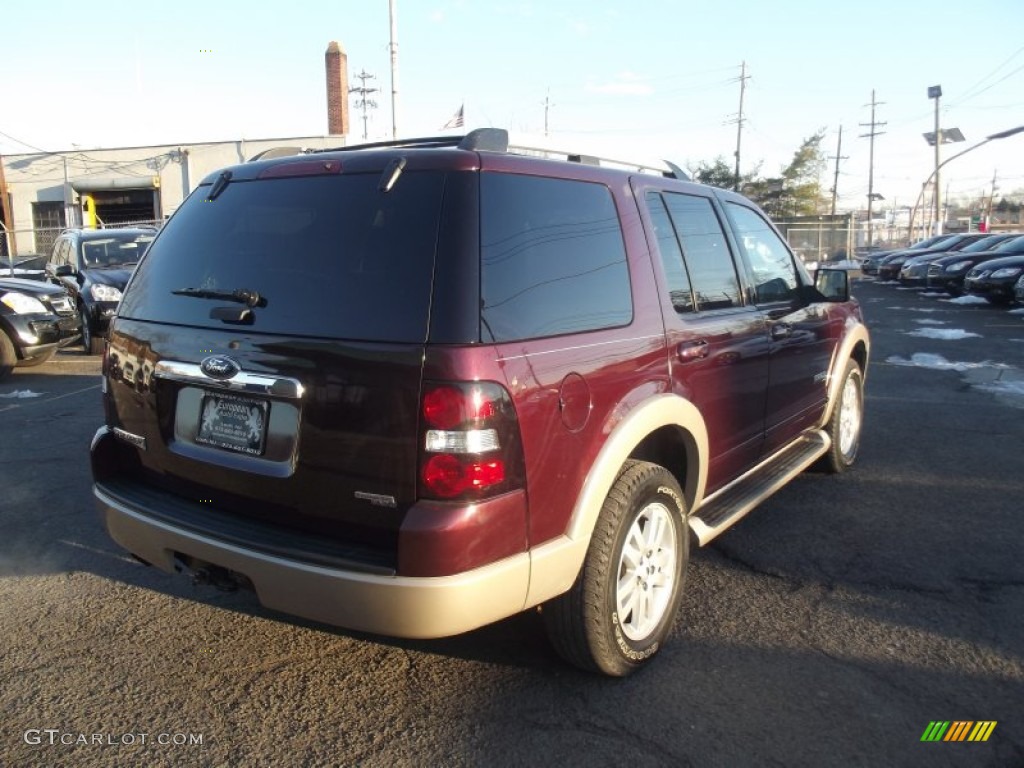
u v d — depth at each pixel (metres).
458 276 2.61
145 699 3.13
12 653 3.47
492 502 2.59
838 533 4.80
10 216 35.34
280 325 2.82
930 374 10.20
